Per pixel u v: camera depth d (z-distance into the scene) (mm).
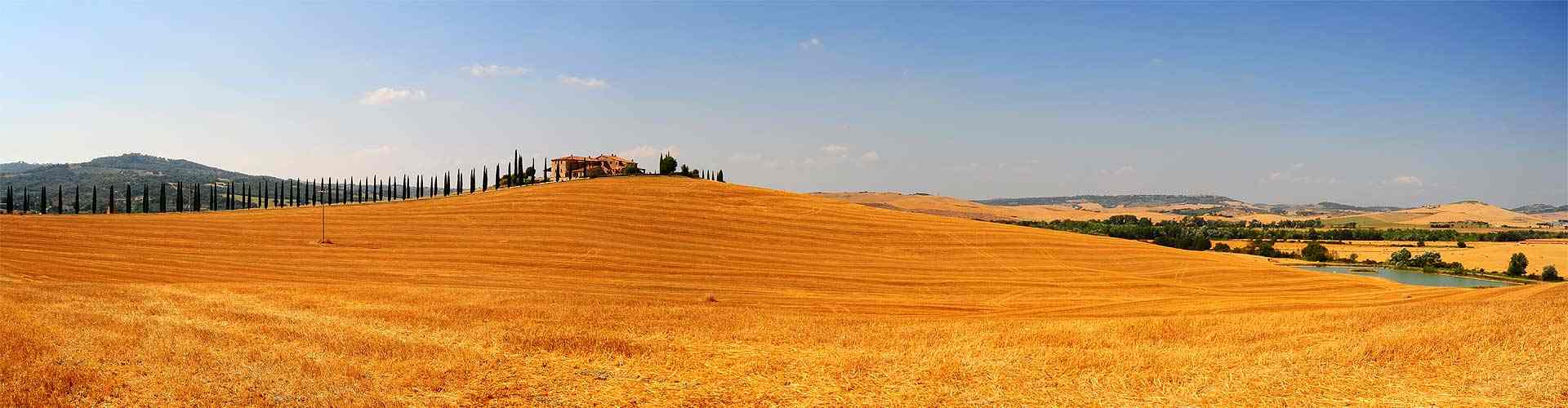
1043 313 48188
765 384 19656
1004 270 93812
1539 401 17641
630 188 141125
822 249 103812
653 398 18297
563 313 33281
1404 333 24500
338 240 102500
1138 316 41938
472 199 135375
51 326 25641
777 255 98312
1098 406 17703
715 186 147625
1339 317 29656
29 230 101625
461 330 26969
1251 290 84000
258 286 46562
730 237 108250
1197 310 45719
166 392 17734
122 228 109000
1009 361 22078
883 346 25625
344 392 17797
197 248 95375
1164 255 107375
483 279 72875
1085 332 28109
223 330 25891
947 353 23750
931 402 17906
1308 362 21438
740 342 26109
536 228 108750
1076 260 101875
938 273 90500
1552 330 23969
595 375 20469
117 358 20984
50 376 18625
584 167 192250
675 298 55188
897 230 115875
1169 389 18969
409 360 21422
